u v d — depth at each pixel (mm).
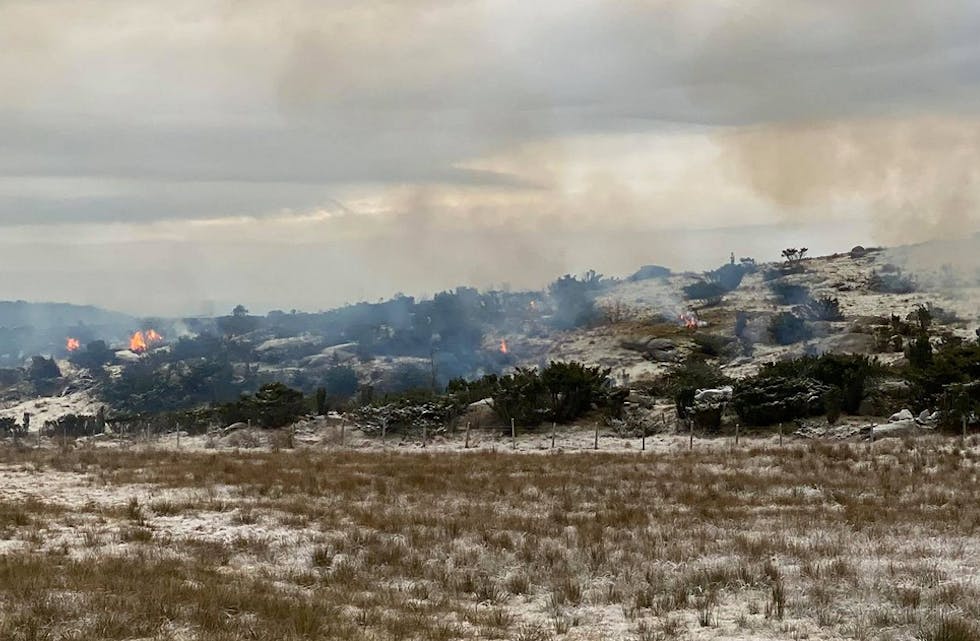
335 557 18344
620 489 27000
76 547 18516
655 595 15125
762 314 77500
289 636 11719
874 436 39125
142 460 38031
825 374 45375
